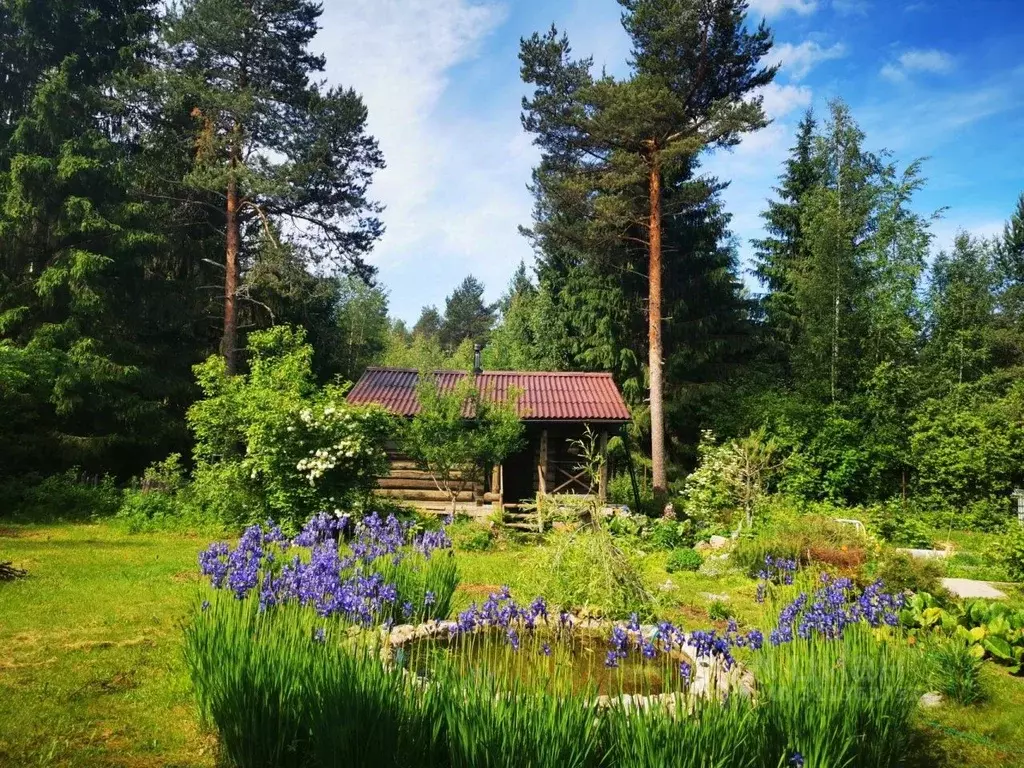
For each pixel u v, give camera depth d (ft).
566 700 12.84
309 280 85.40
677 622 28.37
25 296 69.05
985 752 17.88
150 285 77.87
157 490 57.11
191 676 17.72
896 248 87.97
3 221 66.69
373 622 18.03
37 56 73.92
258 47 80.69
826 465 77.41
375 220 89.97
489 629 17.06
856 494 77.20
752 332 98.53
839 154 89.15
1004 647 24.09
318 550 21.18
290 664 14.73
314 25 85.10
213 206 80.43
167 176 81.66
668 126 71.15
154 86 74.84
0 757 15.38
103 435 70.18
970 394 86.33
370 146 86.63
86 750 15.96
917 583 31.17
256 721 14.52
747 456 55.83
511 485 69.00
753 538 43.09
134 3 82.74
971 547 56.13
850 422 76.79
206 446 52.60
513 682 13.29
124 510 54.75
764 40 72.18
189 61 79.20
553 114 74.38
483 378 70.28
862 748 15.11
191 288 84.48
